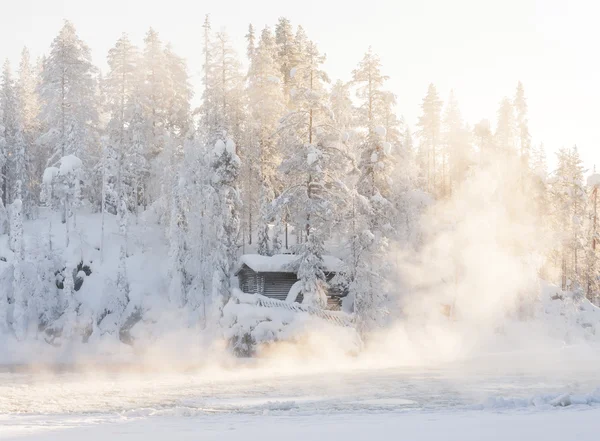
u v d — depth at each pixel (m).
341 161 52.16
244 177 63.53
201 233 55.72
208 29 66.94
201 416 19.67
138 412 20.48
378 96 58.38
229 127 61.91
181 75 73.38
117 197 61.50
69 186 62.53
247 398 25.50
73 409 23.03
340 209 51.25
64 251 59.16
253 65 64.06
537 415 16.72
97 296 56.28
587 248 74.19
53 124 66.31
